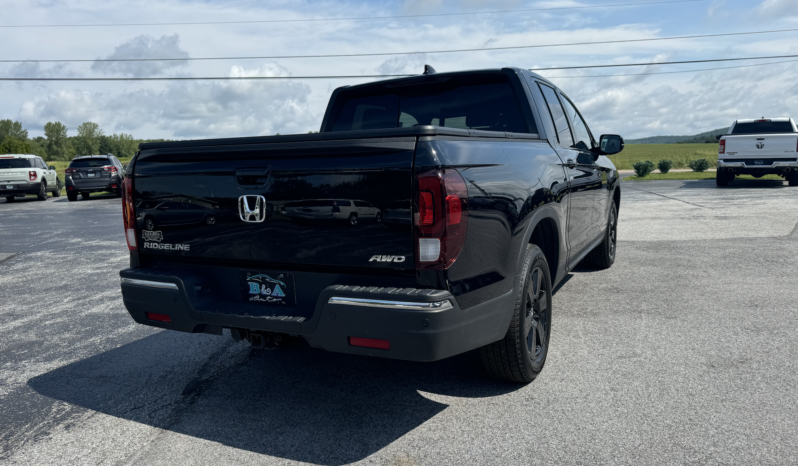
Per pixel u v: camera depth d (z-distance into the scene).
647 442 2.56
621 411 2.87
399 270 2.47
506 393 3.15
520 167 3.09
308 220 2.63
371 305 2.46
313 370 3.62
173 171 2.96
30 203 21.05
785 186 16.88
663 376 3.27
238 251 2.84
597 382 3.23
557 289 5.34
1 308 5.52
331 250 2.60
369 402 3.11
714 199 13.51
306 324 2.61
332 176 2.55
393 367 3.61
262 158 2.71
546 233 3.70
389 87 4.27
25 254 8.88
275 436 2.77
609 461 2.42
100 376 3.65
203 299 2.96
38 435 2.86
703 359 3.50
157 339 4.38
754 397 2.96
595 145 5.54
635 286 5.35
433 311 2.39
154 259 3.21
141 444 2.74
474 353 3.79
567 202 3.89
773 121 17.19
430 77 4.06
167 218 3.03
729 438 2.57
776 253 6.71
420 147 2.40
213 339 4.35
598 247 5.90
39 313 5.27
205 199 2.89
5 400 3.31
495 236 2.72
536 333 3.36
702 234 8.31
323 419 2.93
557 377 3.32
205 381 3.50
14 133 165.50
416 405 3.05
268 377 3.52
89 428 2.92
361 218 2.51
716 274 5.74
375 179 2.46
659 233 8.54
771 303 4.66
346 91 4.44
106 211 16.30
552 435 2.66
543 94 4.19
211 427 2.88
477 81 4.02
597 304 4.79
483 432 2.72
